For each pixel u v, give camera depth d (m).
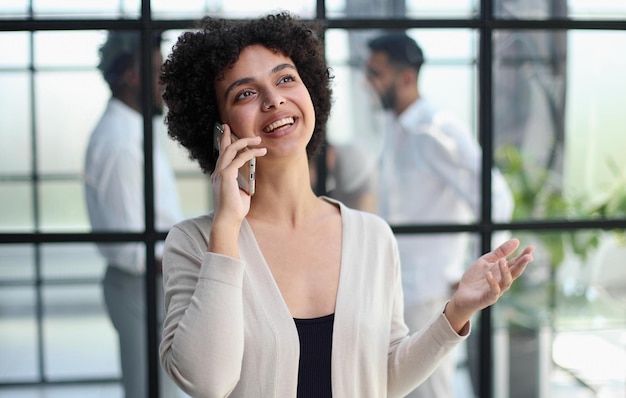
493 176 2.48
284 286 1.52
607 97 2.50
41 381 2.37
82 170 2.33
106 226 2.35
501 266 1.46
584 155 2.51
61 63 2.29
